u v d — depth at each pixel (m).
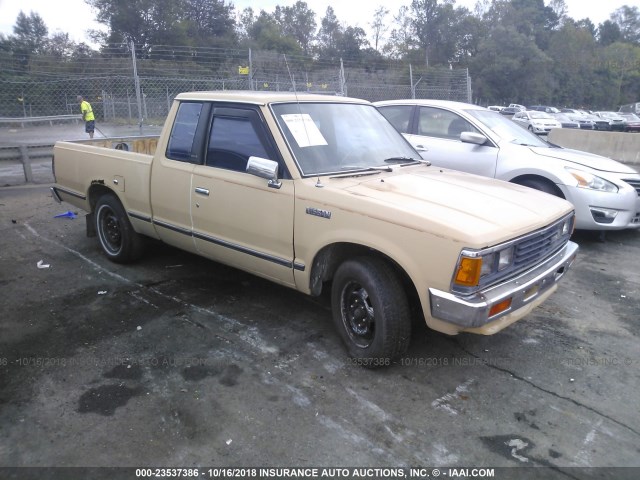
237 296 4.78
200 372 3.52
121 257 5.48
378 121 4.81
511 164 6.53
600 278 5.46
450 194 3.62
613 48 90.25
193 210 4.46
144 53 20.06
